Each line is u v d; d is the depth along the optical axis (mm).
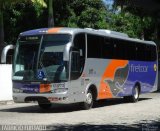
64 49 18406
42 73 18438
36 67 18625
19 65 19078
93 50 20609
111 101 26781
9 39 36656
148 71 27875
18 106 23125
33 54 18875
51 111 19844
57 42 18625
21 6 35844
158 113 18875
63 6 37938
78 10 38906
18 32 36656
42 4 30812
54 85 18266
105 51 21969
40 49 18781
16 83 18969
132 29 44219
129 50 25016
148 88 27984
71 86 18625
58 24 37875
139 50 26469
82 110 20203
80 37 19406
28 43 19125
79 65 19234
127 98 25688
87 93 20219
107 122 15391
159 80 42812
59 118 16578
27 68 18828
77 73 19062
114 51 23031
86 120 15969
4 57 19625
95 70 20828
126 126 14312
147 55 27766
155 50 29109
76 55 18953
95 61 20812
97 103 25125
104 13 40125
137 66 26141
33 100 18656
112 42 22812
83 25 38062
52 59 18500
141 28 44844
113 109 20859
